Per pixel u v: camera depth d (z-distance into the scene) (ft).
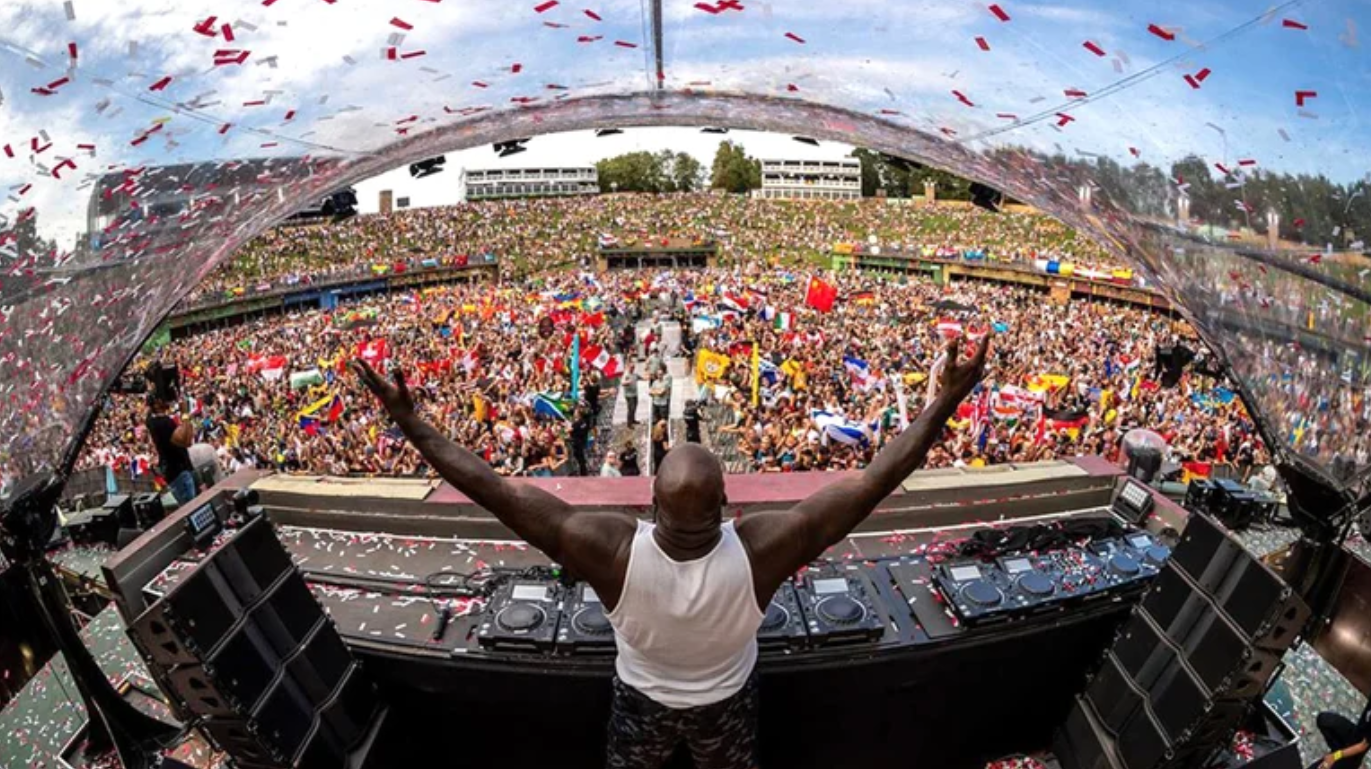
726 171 378.53
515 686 12.48
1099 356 98.68
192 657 9.59
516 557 15.66
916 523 17.15
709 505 7.25
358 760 11.67
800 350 91.35
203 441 66.90
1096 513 17.81
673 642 7.97
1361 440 10.16
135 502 21.18
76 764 13.73
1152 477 20.89
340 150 13.85
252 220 14.53
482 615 12.62
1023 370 85.51
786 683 12.42
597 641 11.95
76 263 11.18
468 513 16.25
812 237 277.03
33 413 11.41
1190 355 24.56
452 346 105.91
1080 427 58.59
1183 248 11.94
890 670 12.54
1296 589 11.96
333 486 16.93
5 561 11.50
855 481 7.91
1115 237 14.10
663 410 72.54
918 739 13.60
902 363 87.56
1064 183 13.44
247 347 124.06
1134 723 11.71
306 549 15.96
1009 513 17.66
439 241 267.59
